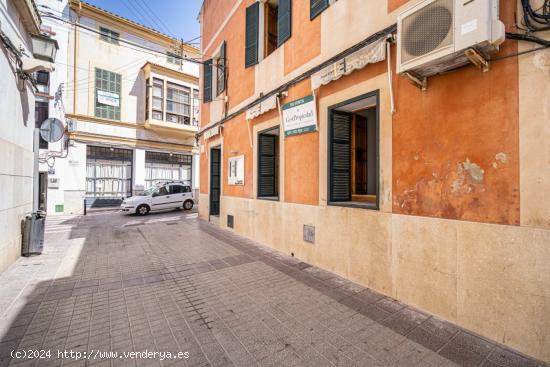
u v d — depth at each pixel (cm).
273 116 614
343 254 427
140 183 1596
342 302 346
